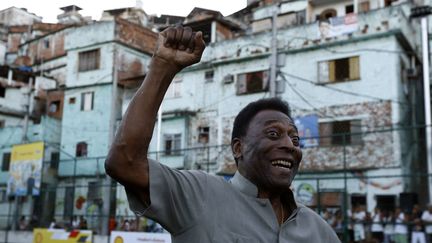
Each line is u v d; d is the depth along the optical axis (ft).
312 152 71.87
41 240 60.70
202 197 7.13
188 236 6.93
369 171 68.13
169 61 6.91
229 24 96.89
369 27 74.13
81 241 56.75
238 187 7.81
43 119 104.37
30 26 163.94
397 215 48.49
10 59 154.71
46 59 135.85
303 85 77.77
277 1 115.65
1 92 117.50
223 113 84.64
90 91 101.96
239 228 7.10
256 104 8.16
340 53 76.02
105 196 67.36
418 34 81.71
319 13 98.99
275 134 7.74
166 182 6.89
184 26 7.04
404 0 89.81
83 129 100.58
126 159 6.63
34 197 94.79
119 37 102.32
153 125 6.84
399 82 72.08
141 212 6.88
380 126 70.44
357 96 73.31
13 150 84.12
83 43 104.68
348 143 71.82
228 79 84.94
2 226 93.04
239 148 8.16
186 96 89.10
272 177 7.59
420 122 75.41
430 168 57.21
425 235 43.60
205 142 85.20
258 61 82.94
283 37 80.79
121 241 49.85
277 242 7.27
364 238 49.73
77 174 97.19
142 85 6.94
